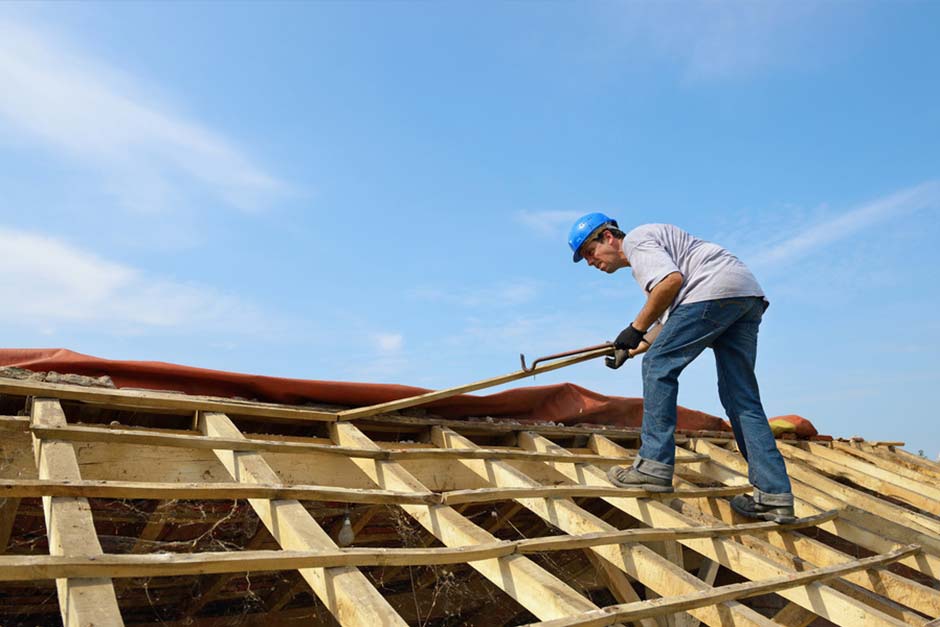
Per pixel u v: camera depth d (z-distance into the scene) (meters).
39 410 2.30
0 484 1.67
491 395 4.06
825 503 3.95
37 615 4.10
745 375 3.38
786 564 2.90
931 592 2.81
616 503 3.22
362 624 1.65
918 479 5.47
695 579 2.38
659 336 3.20
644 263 3.08
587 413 4.66
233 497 2.04
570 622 1.81
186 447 2.33
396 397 3.61
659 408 3.16
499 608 5.50
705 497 3.49
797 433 6.48
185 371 3.08
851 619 2.48
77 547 1.57
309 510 3.77
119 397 2.58
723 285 3.10
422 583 5.05
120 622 1.39
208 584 4.18
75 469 1.95
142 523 3.58
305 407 3.36
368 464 2.79
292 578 4.43
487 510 4.52
